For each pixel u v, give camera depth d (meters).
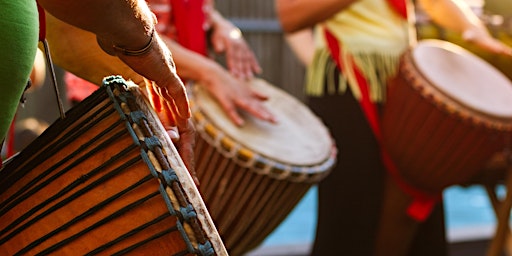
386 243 3.79
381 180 3.77
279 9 3.72
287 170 2.97
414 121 3.63
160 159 1.53
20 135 4.60
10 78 1.45
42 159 1.65
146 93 1.81
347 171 3.78
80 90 3.20
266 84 3.55
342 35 3.78
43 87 6.27
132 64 1.53
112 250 1.57
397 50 3.79
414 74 3.61
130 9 1.45
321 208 3.87
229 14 8.16
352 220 3.79
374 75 3.75
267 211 3.05
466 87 3.66
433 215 3.87
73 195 1.60
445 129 3.57
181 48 2.95
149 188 1.54
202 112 2.94
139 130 1.54
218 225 2.99
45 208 1.64
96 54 1.98
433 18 4.08
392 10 3.81
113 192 1.56
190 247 1.50
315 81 3.84
